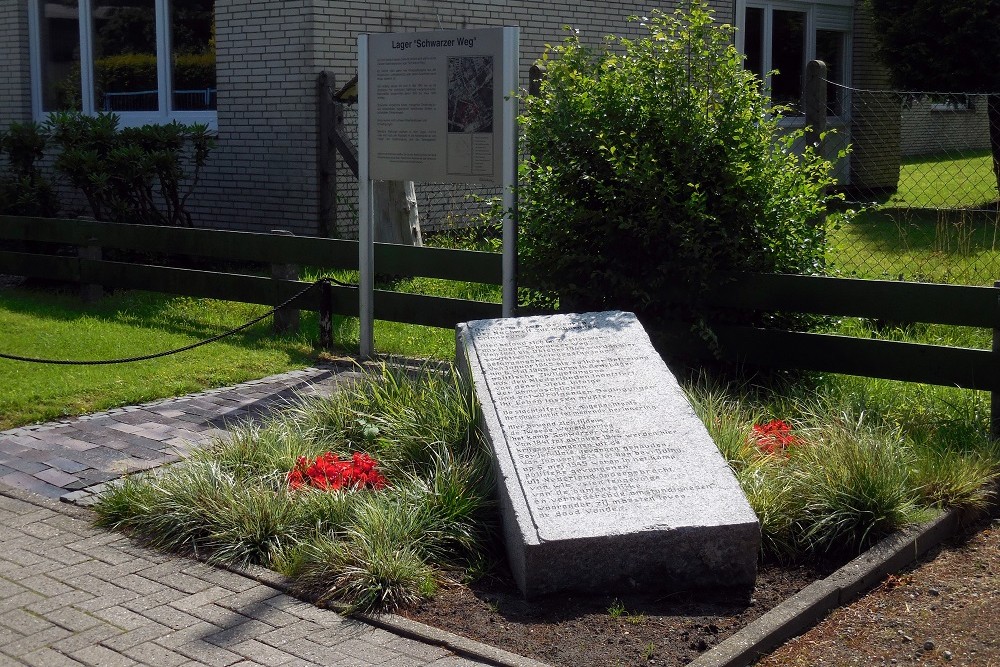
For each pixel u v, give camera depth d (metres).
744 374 7.13
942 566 4.86
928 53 15.21
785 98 18.27
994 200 15.03
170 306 10.01
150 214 11.62
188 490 5.15
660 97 6.96
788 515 4.98
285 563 4.62
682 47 7.02
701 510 4.56
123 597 4.39
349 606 4.26
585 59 7.38
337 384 6.73
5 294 10.78
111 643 4.00
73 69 14.67
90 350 8.39
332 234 12.14
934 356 6.41
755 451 5.50
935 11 15.05
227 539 4.82
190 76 13.49
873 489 5.02
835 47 18.95
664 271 6.85
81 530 5.07
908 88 15.64
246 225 12.93
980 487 5.39
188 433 6.51
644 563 4.50
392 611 4.29
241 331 9.13
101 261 10.13
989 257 10.54
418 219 11.80
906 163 20.02
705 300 6.97
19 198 11.63
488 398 5.28
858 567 4.64
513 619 4.29
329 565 4.48
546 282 7.29
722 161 6.84
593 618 4.30
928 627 4.28
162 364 8.01
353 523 4.85
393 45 7.91
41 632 4.09
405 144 7.95
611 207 6.84
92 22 14.32
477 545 4.81
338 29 12.15
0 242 12.39
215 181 13.12
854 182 17.69
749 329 6.96
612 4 14.70
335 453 5.74
